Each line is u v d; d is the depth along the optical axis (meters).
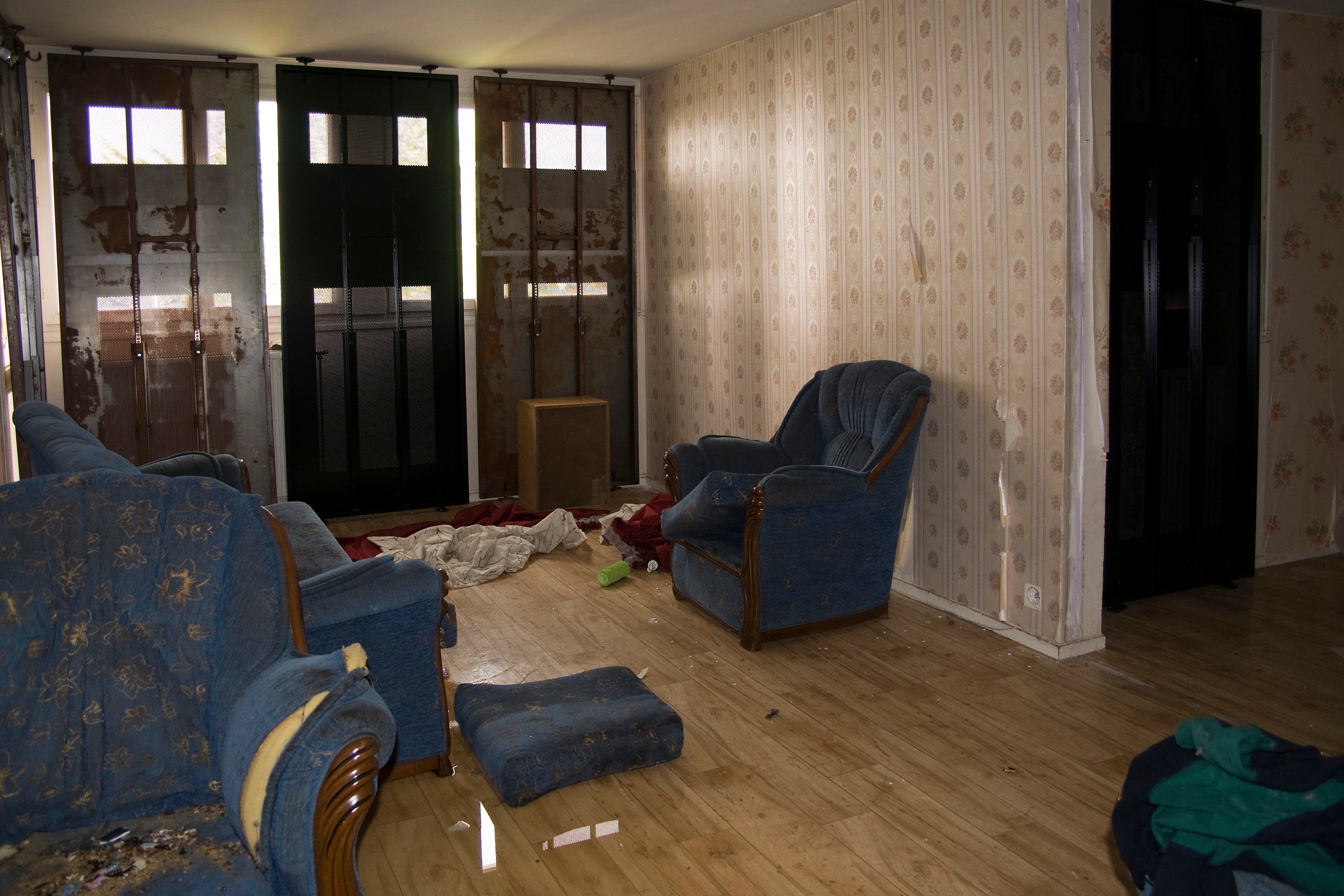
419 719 2.56
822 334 4.51
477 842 2.31
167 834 1.68
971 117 3.57
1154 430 3.81
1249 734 1.47
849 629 3.71
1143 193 3.67
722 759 2.70
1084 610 3.41
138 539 1.85
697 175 5.46
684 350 5.76
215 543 1.88
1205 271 3.87
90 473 1.88
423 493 5.76
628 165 6.04
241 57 5.15
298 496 5.48
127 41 4.77
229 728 1.71
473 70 5.62
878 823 2.37
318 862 1.53
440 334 5.68
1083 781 2.56
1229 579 4.14
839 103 4.27
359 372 5.52
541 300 5.92
